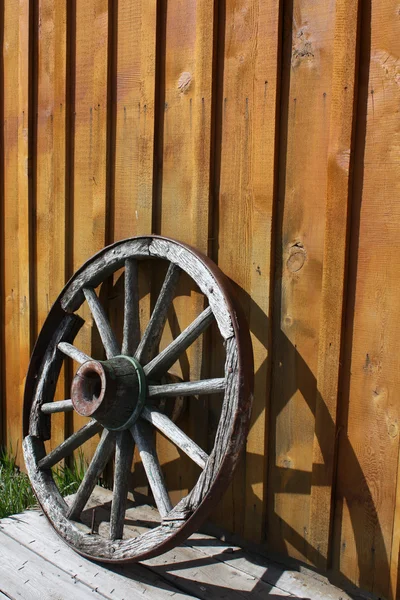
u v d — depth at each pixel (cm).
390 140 196
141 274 269
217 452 205
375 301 203
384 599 205
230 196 236
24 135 317
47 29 303
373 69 198
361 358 207
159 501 220
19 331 335
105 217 280
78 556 236
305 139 215
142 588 213
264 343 228
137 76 264
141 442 234
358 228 205
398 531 200
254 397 233
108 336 257
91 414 227
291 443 227
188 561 231
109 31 272
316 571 221
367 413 207
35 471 267
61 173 299
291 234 221
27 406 281
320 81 210
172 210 256
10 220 337
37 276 321
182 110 249
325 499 216
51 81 303
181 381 252
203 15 236
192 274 227
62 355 280
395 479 201
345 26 200
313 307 217
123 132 272
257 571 224
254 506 236
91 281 268
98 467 247
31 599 208
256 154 225
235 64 231
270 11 218
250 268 232
